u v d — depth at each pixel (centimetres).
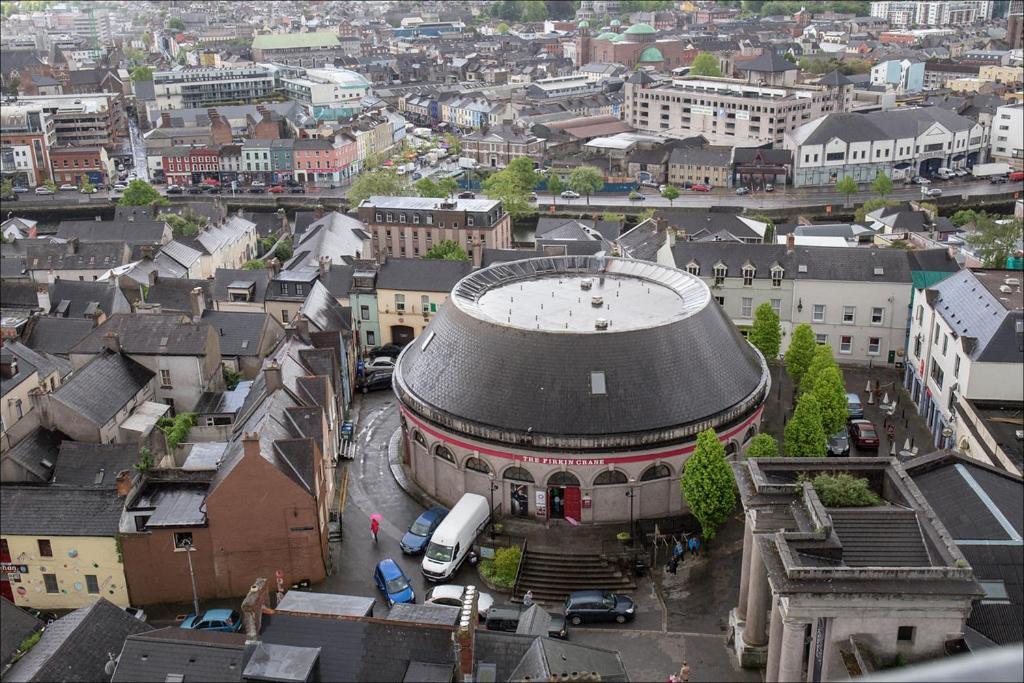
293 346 12362
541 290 11950
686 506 10250
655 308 11225
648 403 9900
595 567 9388
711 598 8931
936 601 6053
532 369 10038
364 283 15688
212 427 11950
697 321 10600
